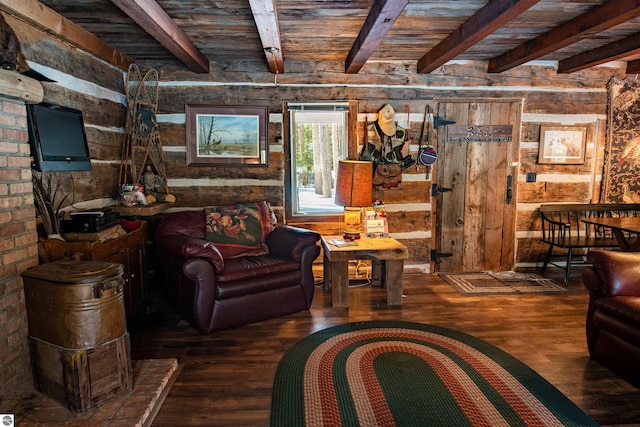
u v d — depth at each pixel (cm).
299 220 405
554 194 429
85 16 260
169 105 380
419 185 413
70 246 229
